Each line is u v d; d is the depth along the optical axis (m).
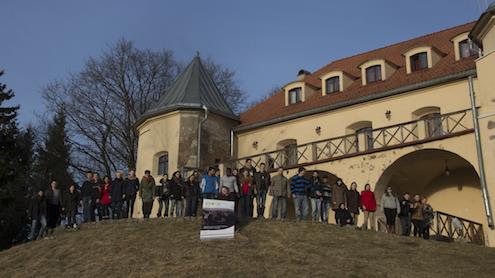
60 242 16.77
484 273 13.30
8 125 33.03
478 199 22.70
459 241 20.19
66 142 35.72
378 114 24.44
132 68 35.72
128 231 17.00
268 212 24.48
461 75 22.08
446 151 20.67
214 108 28.22
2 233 30.19
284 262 13.79
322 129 26.17
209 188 17.56
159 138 28.17
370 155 22.31
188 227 16.89
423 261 14.38
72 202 19.41
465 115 21.22
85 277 13.58
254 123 28.61
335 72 27.30
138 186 19.05
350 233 16.83
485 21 20.69
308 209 19.00
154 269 13.54
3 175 30.31
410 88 23.44
